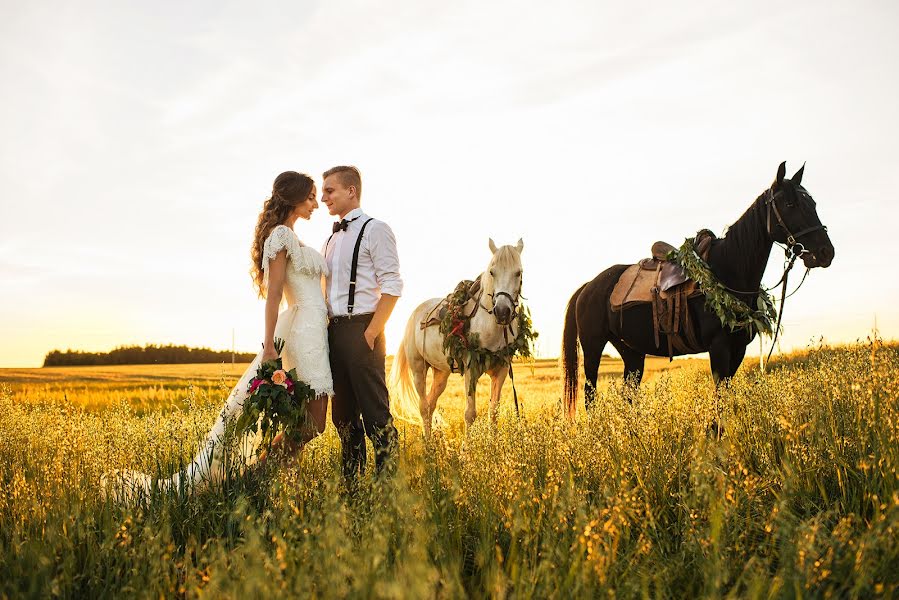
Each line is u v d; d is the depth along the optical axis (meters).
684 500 2.75
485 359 6.12
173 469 3.83
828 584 2.09
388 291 4.18
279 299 4.00
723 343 5.66
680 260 5.94
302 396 3.78
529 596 1.97
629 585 2.08
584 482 2.98
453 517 2.85
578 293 7.44
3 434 4.64
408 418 7.82
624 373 7.28
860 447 3.10
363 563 1.98
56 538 2.50
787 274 5.67
